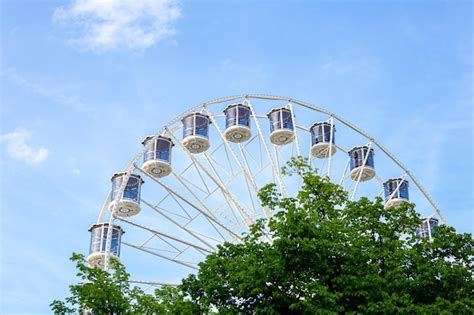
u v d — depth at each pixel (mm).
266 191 32719
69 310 31953
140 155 50312
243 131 53938
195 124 53562
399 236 32781
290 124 54625
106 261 44781
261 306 27594
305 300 26891
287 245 27953
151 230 46812
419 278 29891
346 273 28438
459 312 27875
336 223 30250
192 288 30672
